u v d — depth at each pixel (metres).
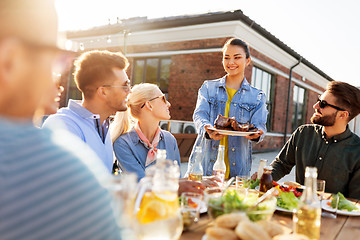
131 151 2.04
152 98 2.07
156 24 9.40
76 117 1.74
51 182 0.44
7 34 0.44
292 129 14.08
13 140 0.44
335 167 2.12
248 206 0.99
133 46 10.81
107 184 0.54
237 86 2.74
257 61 9.77
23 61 0.46
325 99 2.07
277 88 11.72
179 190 1.43
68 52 0.55
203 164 2.63
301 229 1.03
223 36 8.62
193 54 9.36
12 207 0.41
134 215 0.82
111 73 1.71
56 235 0.43
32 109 0.50
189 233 1.08
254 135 2.25
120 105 1.81
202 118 2.60
